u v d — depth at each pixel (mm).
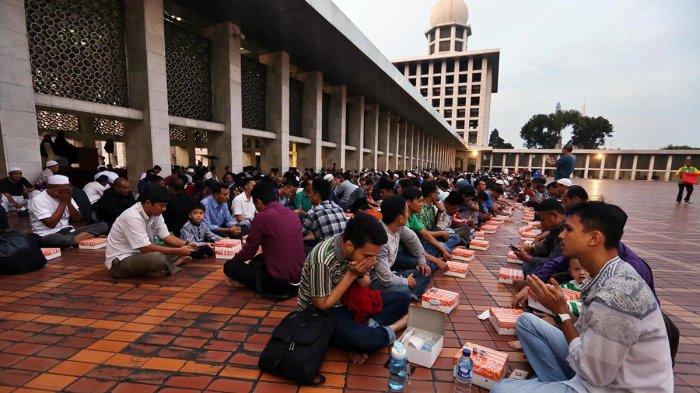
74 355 2232
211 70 12172
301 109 17781
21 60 6715
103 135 16062
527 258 3855
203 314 2883
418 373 2156
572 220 1553
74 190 5547
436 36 70438
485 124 63969
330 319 2109
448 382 2068
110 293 3268
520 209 11828
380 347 2266
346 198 7695
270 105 15078
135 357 2230
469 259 4672
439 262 4031
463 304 3314
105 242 4906
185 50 11219
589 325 1388
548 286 1756
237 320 2789
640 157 47312
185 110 11289
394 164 30141
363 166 24906
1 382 1947
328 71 17547
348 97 22703
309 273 2127
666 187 30297
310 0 10414
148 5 8945
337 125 20141
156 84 9289
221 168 12414
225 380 2023
